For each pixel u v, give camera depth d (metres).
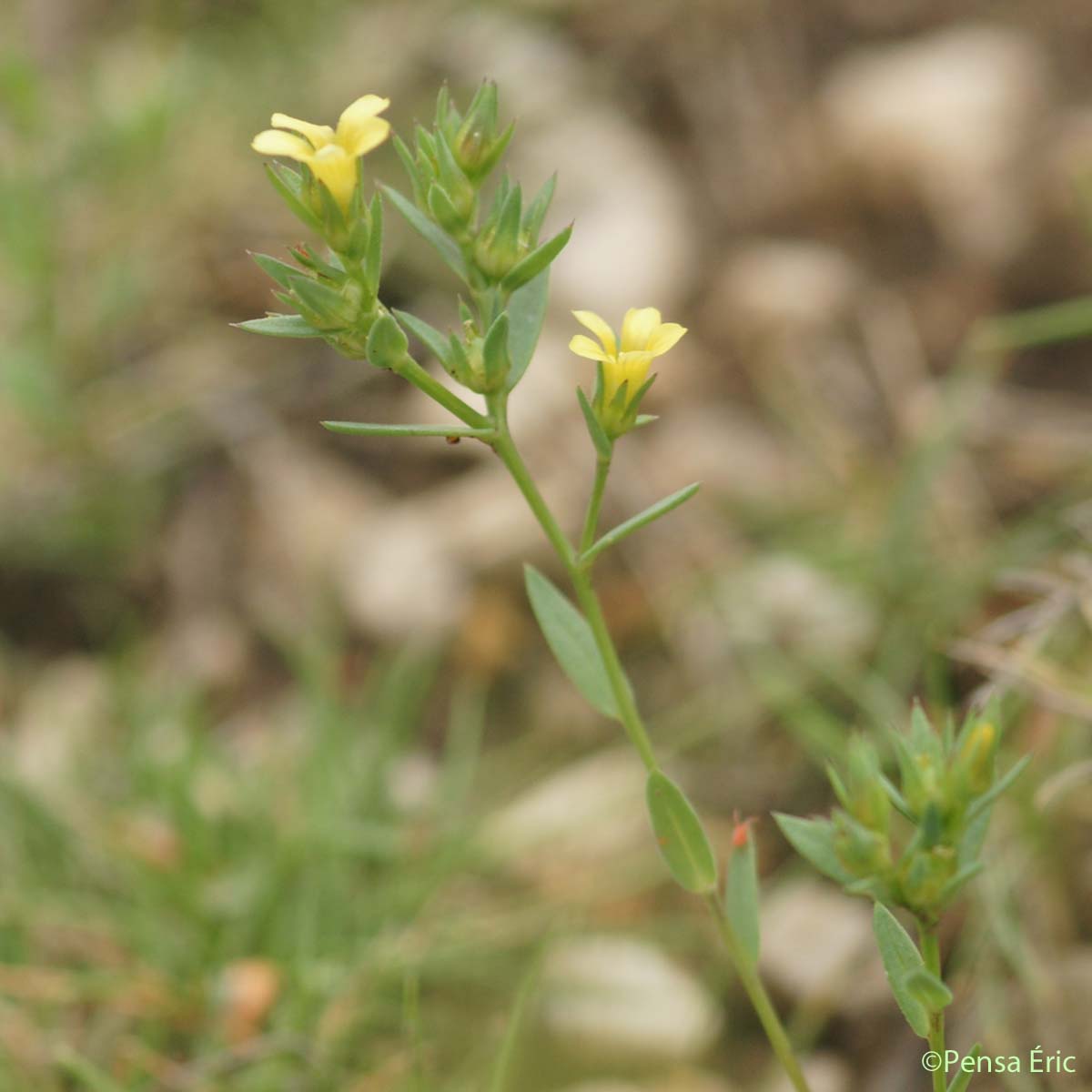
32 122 0.66
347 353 0.41
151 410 0.64
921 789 0.40
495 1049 0.47
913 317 0.63
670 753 0.50
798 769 0.49
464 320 0.41
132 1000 0.47
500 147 0.41
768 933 0.47
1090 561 0.47
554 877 0.49
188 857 0.48
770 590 0.52
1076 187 0.57
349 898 0.48
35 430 0.64
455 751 0.52
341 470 0.63
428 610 0.57
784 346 0.63
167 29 0.80
